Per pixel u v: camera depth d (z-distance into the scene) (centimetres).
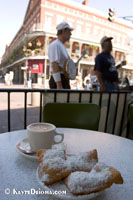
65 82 226
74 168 50
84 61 1967
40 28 1666
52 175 49
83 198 44
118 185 58
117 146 91
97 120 141
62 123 142
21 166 67
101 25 2131
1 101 655
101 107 219
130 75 2480
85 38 1922
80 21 1947
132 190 56
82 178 46
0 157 73
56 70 209
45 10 1705
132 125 166
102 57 254
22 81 2723
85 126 143
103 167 49
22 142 82
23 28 2472
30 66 1828
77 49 2016
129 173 65
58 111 142
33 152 72
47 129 74
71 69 225
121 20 2305
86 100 205
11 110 497
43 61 1752
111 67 259
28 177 60
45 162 51
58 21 1803
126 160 76
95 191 44
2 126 338
